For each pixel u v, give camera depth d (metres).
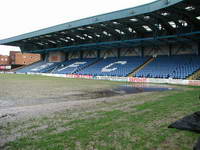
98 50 46.47
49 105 8.72
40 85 20.39
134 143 4.04
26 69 58.06
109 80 31.52
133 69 33.25
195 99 9.88
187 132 4.69
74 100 10.51
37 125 5.38
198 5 18.50
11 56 76.69
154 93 13.53
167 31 27.00
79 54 51.09
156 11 20.89
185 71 25.30
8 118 6.19
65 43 46.25
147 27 29.27
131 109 7.49
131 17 23.95
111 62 40.53
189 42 30.44
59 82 25.30
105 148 3.78
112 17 25.42
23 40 47.22
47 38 43.31
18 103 9.44
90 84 22.70
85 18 29.20
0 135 4.54
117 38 34.81
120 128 5.06
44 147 3.82
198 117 5.01
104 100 10.27
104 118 6.12
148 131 4.80
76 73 40.84
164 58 33.16
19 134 4.62
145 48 37.91
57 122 5.68
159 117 6.17
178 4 18.34
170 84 23.27
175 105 8.18
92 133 4.67
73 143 4.03
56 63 53.19
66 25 32.78
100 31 33.12
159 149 3.75
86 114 6.72
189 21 23.03
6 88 16.84
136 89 17.12
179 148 3.79
